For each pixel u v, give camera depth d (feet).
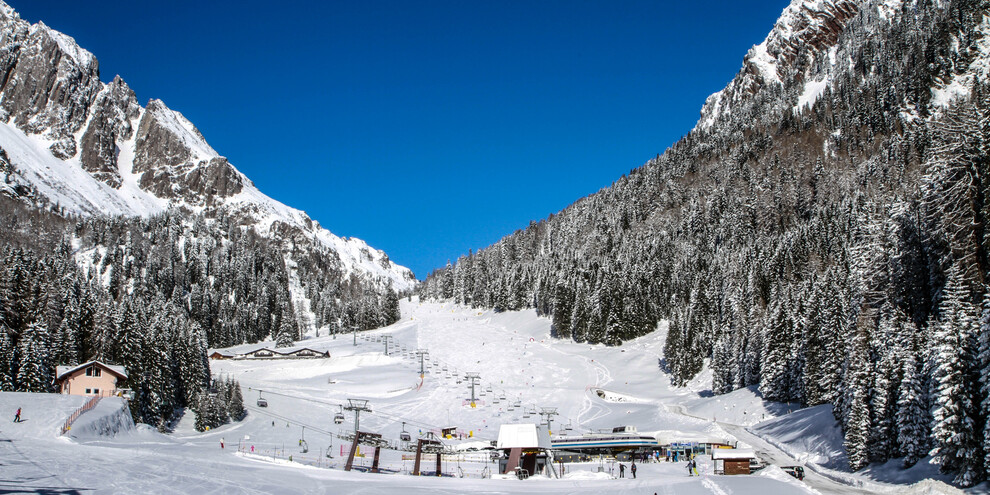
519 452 205.98
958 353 157.79
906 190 259.80
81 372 287.07
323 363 606.55
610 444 272.72
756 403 342.23
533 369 562.66
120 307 343.67
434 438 340.80
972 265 190.29
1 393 236.84
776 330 338.75
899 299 242.17
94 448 169.27
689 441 275.59
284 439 319.06
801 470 199.93
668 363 500.74
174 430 322.34
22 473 120.37
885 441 191.42
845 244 463.01
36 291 362.74
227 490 124.77
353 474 177.99
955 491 144.66
